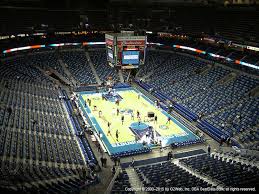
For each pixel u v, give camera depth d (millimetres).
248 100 38281
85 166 26984
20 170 22438
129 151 30734
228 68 48406
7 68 48469
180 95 45656
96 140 32656
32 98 39531
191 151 31531
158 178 23844
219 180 22422
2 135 27062
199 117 38625
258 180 21781
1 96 35625
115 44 39062
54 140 30203
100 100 46344
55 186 20781
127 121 38625
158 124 38062
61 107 40531
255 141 30844
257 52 48531
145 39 40062
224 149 31688
